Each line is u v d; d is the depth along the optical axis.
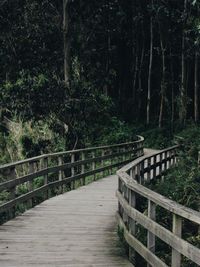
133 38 43.47
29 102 21.66
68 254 7.52
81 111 22.05
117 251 7.73
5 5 23.17
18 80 22.86
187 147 18.62
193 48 36.59
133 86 43.66
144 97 45.81
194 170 13.37
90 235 8.81
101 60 35.97
